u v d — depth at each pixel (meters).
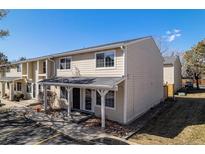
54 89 21.20
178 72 32.38
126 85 14.20
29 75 25.77
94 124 13.77
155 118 15.36
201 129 12.27
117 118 14.59
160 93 20.23
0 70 23.89
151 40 18.12
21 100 25.77
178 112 16.53
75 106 18.56
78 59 18.28
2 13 19.22
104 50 15.60
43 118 15.80
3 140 10.75
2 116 17.00
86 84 14.12
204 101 20.28
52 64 22.06
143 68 16.62
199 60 30.75
